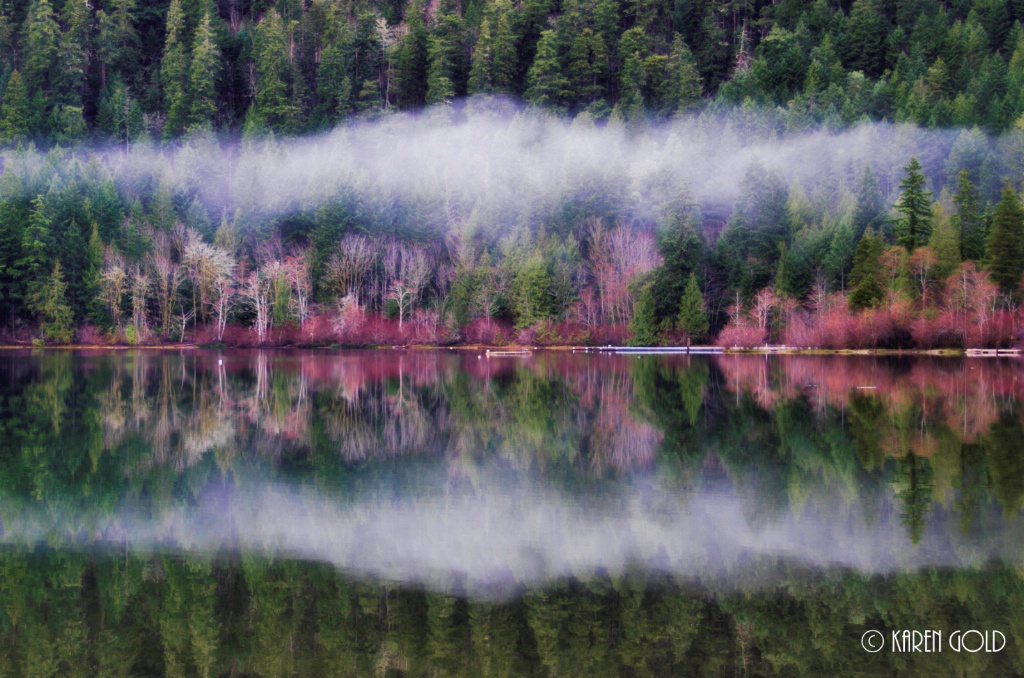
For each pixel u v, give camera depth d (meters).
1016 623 19.59
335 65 173.38
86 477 34.34
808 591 21.41
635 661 18.27
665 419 48.53
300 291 117.56
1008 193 94.06
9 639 19.50
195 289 119.44
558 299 116.88
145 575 23.17
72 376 74.31
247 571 23.33
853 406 52.22
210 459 37.97
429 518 28.08
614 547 24.83
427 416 51.03
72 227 115.50
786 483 32.03
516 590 21.81
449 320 118.75
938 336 94.12
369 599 21.44
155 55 187.88
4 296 113.81
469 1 196.50
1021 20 176.25
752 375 73.00
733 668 17.97
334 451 39.97
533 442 41.84
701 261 112.69
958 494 29.77
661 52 180.00
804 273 107.62
